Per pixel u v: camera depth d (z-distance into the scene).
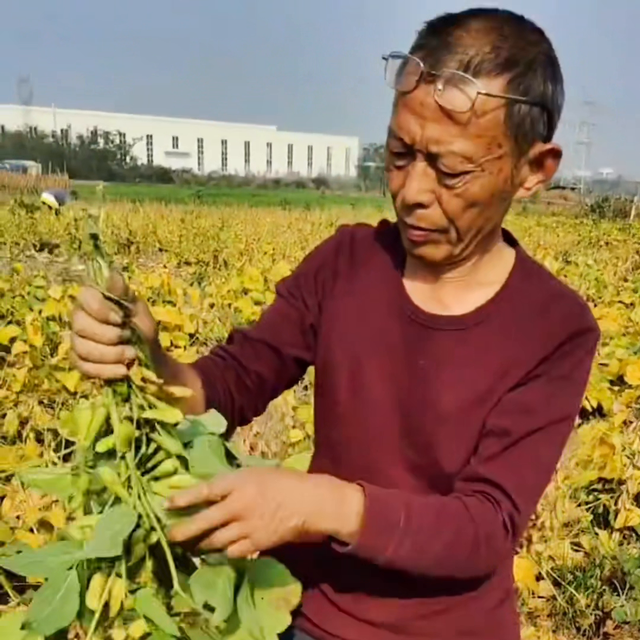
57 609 1.44
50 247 15.73
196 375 1.88
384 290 1.83
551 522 3.94
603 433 4.35
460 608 1.75
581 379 1.75
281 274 8.31
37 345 5.41
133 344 1.51
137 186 38.84
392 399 1.77
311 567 1.83
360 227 1.99
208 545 1.42
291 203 38.44
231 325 6.68
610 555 3.94
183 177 49.81
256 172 62.41
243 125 61.25
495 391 1.72
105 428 1.52
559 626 3.76
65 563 1.45
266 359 1.97
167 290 7.73
